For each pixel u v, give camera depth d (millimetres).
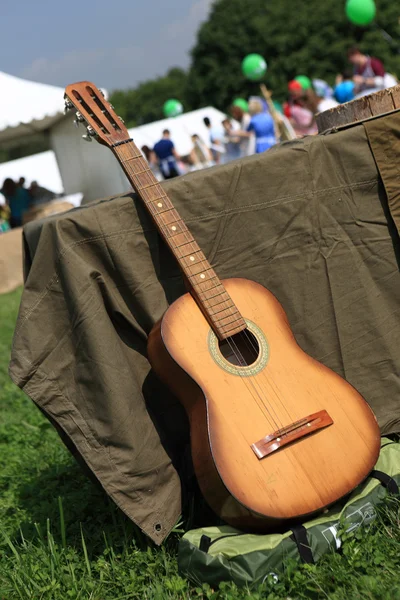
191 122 19781
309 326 3006
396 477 2602
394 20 39062
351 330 3018
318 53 40969
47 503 3217
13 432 4387
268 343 2689
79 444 2725
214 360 2609
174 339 2629
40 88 11930
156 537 2643
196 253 2777
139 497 2693
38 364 2732
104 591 2504
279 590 2277
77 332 2721
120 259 2787
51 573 2598
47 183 21547
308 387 2588
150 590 2418
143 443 2709
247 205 2908
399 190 2969
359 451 2484
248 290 2807
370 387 3035
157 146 13406
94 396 2719
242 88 43156
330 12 41125
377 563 2328
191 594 2369
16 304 9898
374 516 2498
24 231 2820
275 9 42312
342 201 2980
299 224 2953
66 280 2715
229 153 12320
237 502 2346
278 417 2496
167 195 2830
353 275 3004
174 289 2889
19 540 2965
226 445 2426
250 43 42406
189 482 2854
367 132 2953
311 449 2457
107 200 2951
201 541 2402
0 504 3381
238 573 2303
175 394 2670
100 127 2986
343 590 2213
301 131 9719
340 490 2408
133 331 2885
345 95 9430
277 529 2420
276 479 2389
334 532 2408
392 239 3014
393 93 3000
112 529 2861
